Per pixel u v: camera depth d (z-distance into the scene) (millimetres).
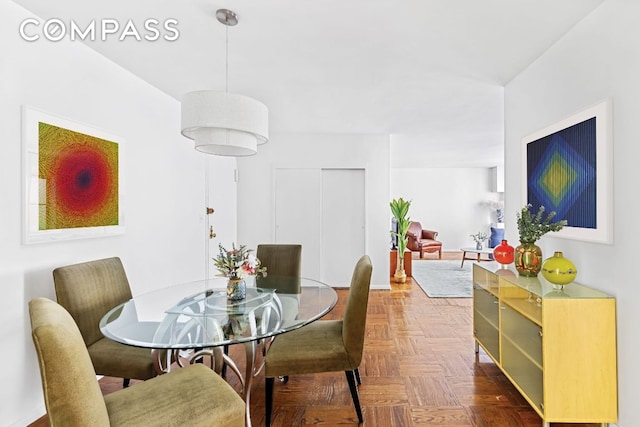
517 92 2674
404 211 5434
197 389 1359
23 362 1765
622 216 1613
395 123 4223
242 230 4918
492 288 2348
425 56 2359
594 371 1667
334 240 4949
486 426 1796
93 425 1000
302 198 4895
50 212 1900
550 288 1868
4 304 1677
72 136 2051
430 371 2404
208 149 2100
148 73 2641
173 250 3236
